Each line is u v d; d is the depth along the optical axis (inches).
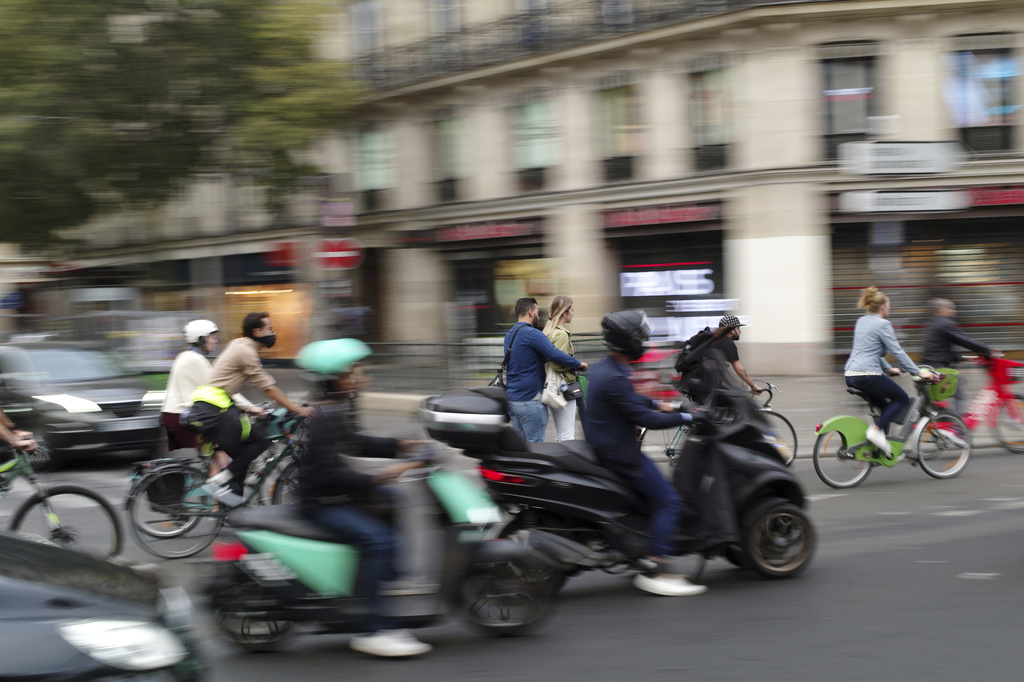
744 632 205.3
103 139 812.6
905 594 229.6
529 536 225.3
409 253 1069.8
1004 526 298.5
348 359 195.0
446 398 225.0
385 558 197.0
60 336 825.5
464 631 213.6
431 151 1045.8
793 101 794.2
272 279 1217.4
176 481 294.5
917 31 783.7
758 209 806.5
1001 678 175.5
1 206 810.8
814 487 373.1
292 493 308.3
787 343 801.6
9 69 768.3
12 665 126.2
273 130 836.0
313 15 848.9
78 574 148.9
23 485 405.7
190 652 144.6
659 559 232.7
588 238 914.7
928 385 379.9
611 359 235.8
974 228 811.4
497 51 962.1
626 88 885.8
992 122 791.1
